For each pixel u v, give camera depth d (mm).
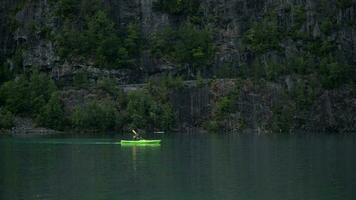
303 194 168625
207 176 197750
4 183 185000
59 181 188375
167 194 169875
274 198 164625
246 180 189500
